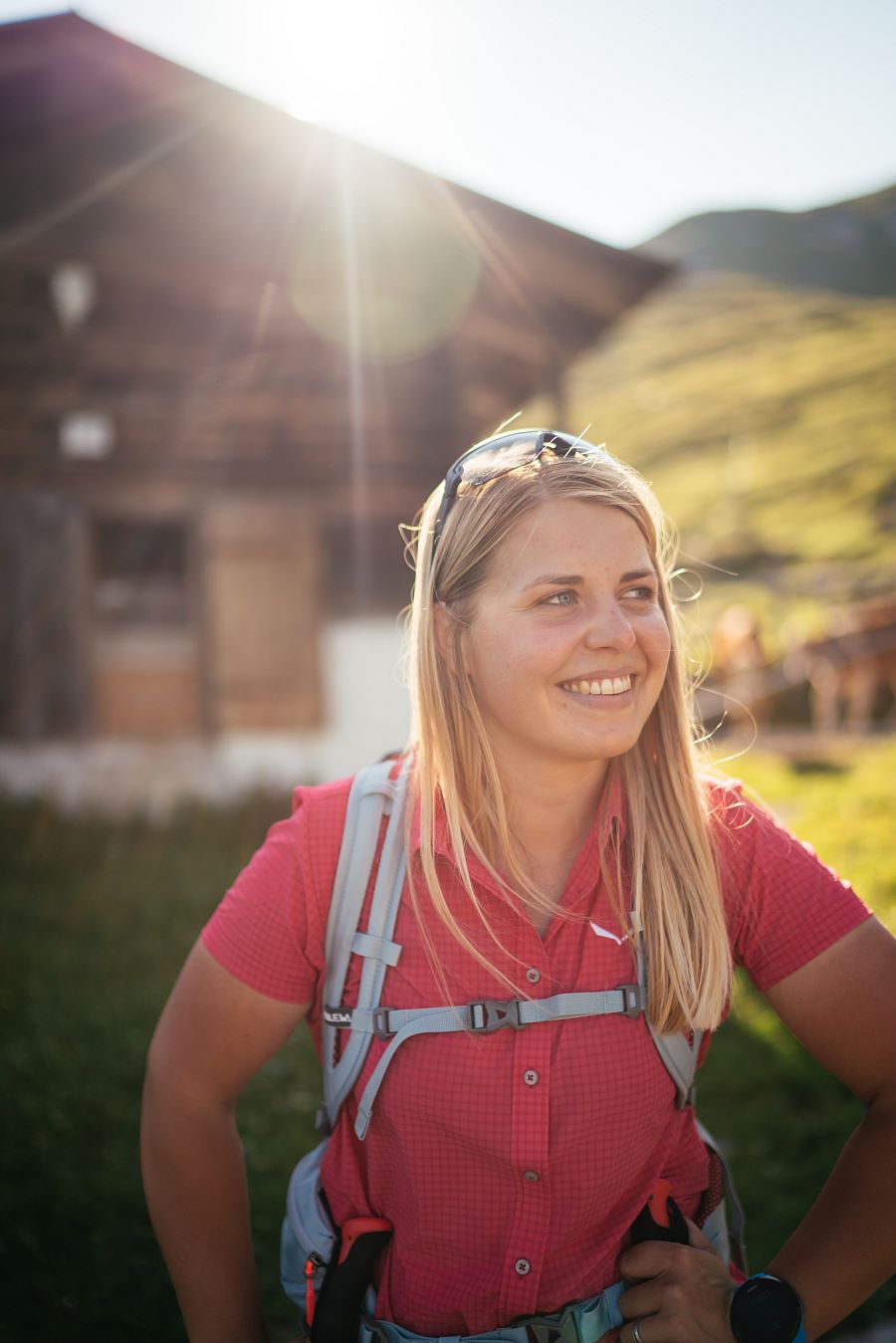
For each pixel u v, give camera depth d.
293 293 9.16
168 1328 2.51
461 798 1.31
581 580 1.23
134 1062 3.96
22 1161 3.21
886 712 11.60
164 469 9.66
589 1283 1.27
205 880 6.89
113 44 6.91
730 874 1.34
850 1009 1.28
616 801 1.32
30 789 9.09
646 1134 1.27
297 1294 1.43
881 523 29.86
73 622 9.59
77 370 9.26
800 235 79.19
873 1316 2.40
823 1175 2.98
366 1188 1.33
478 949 1.26
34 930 5.80
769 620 16.05
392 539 10.16
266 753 9.87
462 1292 1.26
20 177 7.94
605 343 10.24
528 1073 1.21
